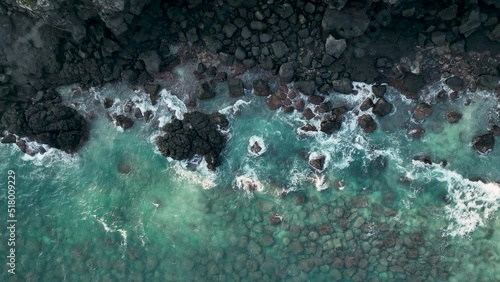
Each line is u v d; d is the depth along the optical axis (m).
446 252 14.95
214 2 14.25
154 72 15.42
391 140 15.16
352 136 15.25
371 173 15.28
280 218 15.50
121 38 14.46
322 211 15.38
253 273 15.49
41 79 15.27
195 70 15.37
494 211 14.79
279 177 15.56
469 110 14.78
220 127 15.52
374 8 13.62
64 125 15.43
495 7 13.59
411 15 13.83
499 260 14.72
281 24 14.34
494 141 14.76
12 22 14.10
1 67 14.91
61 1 12.93
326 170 15.42
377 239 15.13
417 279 14.97
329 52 14.27
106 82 15.65
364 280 15.16
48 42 14.45
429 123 14.98
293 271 15.41
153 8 14.23
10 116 15.34
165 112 15.64
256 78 15.27
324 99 15.13
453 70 14.57
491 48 14.21
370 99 14.95
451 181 15.00
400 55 14.52
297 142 15.47
